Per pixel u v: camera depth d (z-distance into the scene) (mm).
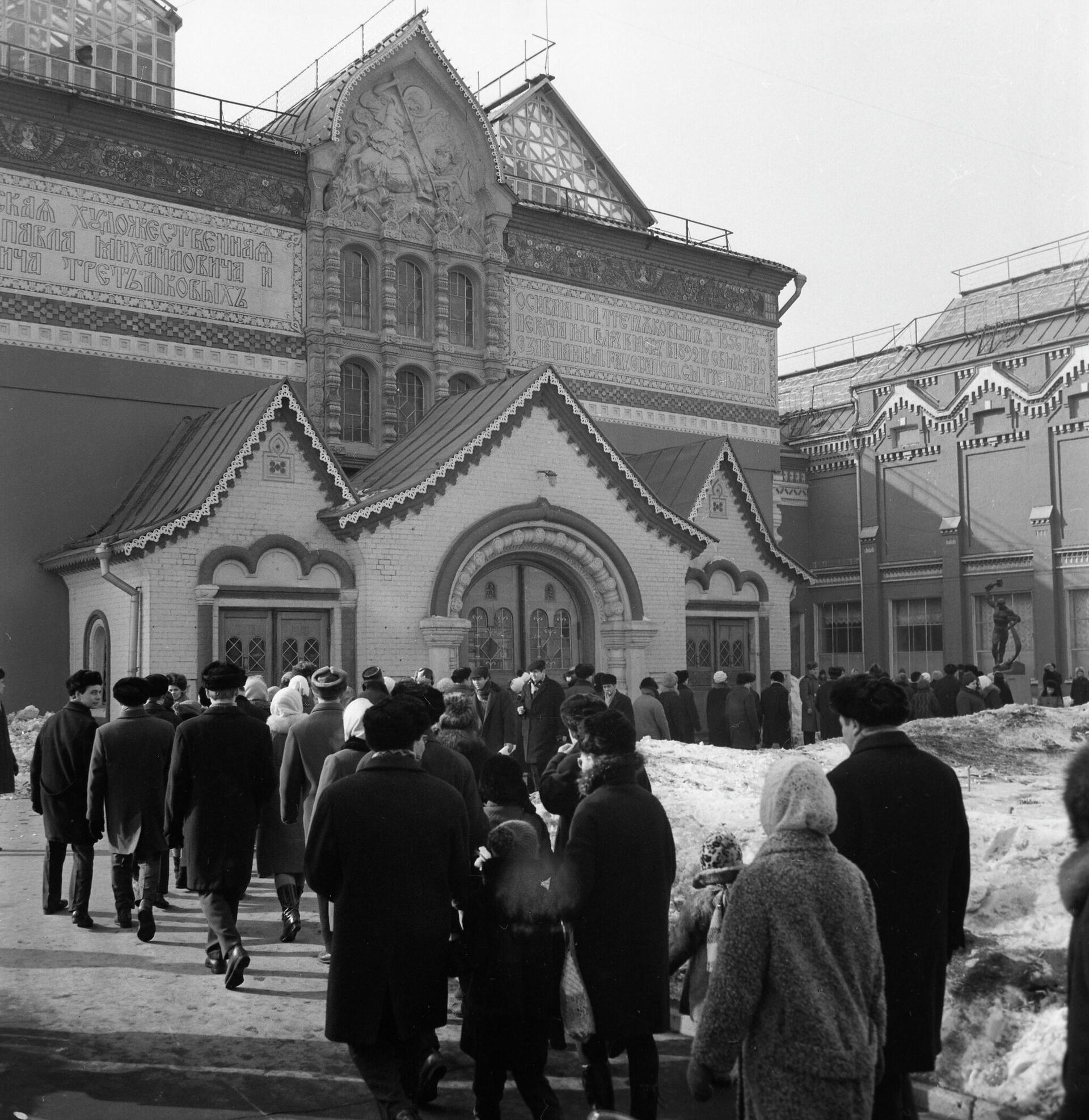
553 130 37406
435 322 30688
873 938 4188
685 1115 6094
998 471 38031
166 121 26688
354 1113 6078
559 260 33500
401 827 5680
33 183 25250
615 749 5824
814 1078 3955
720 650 28453
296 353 28547
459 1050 7230
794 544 43750
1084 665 35438
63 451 25328
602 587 25594
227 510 21953
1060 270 39625
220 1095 6309
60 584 25031
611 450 25797
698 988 5957
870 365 47125
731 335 37312
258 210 28203
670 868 5805
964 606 38500
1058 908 7156
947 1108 6062
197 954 9312
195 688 21312
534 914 5711
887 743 5332
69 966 8930
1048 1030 5977
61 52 27375
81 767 10391
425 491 23203
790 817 4246
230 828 8352
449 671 23391
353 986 5562
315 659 22812
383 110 30297
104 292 25984
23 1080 6512
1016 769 14547
